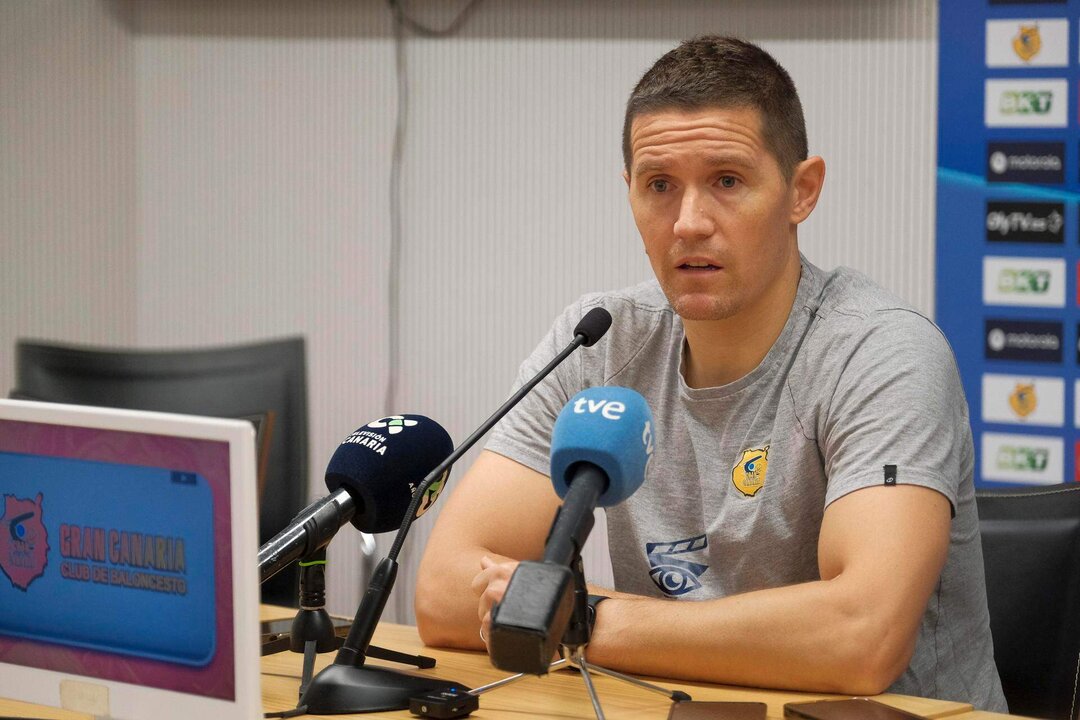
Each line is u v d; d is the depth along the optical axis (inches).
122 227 164.6
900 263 129.0
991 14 121.2
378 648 57.5
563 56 142.5
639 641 54.9
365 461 53.7
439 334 150.8
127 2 162.9
